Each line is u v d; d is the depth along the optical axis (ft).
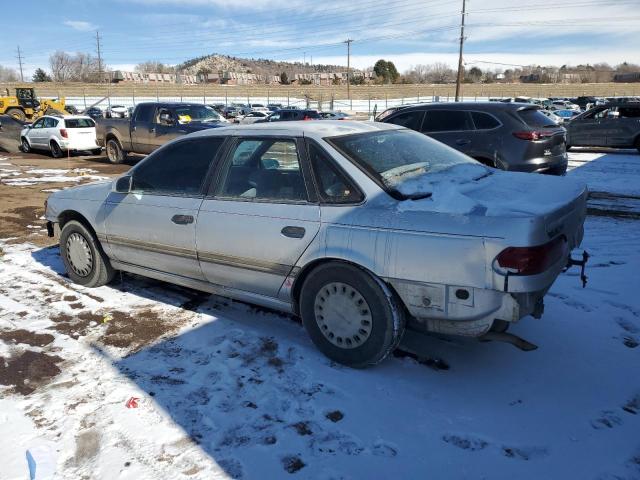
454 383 11.18
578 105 162.09
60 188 37.47
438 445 9.27
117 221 15.42
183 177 14.21
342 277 11.30
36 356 12.53
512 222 9.64
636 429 9.65
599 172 40.91
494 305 9.93
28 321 14.48
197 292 16.60
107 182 16.58
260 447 9.27
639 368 11.66
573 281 16.71
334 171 11.69
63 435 9.64
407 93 286.05
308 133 12.30
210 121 48.26
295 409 10.32
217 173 13.51
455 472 8.65
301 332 13.57
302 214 11.82
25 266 19.40
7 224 26.32
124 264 16.06
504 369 11.69
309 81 403.54
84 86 276.82
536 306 10.45
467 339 13.04
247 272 12.91
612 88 299.99
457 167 13.06
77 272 17.25
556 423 9.83
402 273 10.52
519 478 8.50
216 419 10.06
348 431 9.66
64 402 10.66
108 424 9.94
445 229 10.12
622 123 54.90
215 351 12.66
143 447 9.30
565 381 11.20
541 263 9.67
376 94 280.92
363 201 11.25
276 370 11.73
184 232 13.78
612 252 19.89
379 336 11.09
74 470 8.77
